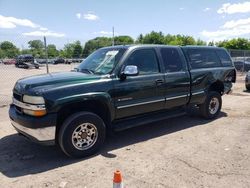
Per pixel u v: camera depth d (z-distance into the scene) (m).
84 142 4.68
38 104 4.22
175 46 6.29
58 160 4.62
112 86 4.90
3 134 6.02
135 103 5.27
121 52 5.27
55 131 4.37
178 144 5.35
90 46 19.67
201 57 6.83
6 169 4.30
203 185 3.73
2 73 24.53
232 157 4.69
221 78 7.21
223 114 7.84
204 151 4.97
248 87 12.89
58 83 4.50
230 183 3.79
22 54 26.98
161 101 5.71
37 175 4.08
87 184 3.79
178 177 3.96
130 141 5.54
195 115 7.63
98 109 5.03
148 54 5.58
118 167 4.32
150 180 3.88
